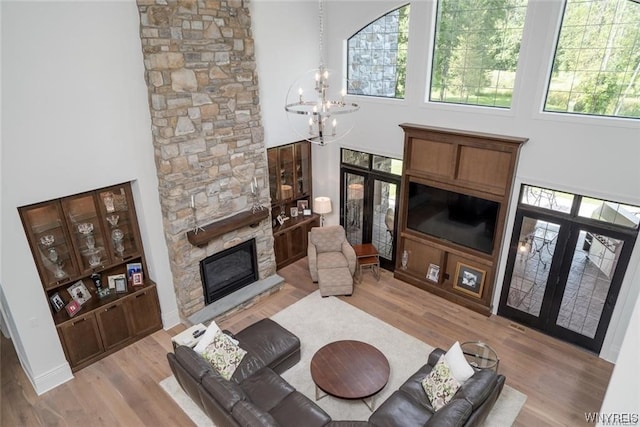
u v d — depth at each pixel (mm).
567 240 5328
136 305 5703
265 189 6660
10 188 4273
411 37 6027
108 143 4891
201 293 6168
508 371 5184
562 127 4984
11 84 4055
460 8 5555
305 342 5711
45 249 4855
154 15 4742
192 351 4324
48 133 4398
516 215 5680
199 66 5309
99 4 4445
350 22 6727
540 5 4777
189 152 5480
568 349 5555
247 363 4676
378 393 4801
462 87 5855
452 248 6477
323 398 4785
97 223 5227
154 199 5504
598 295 5246
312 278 7133
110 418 4574
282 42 6516
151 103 5070
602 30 4551
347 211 8078
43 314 4797
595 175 4879
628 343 1686
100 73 4625
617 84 4598
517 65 5172
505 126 5457
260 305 6621
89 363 5352
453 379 4012
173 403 4762
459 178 6098
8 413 4652
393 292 6918
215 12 5312
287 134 7086
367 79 6930
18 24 3975
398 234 7133
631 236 4797
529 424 4441
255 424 3379
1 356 5559
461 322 6137
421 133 6227
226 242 6266
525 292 5918
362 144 7234
